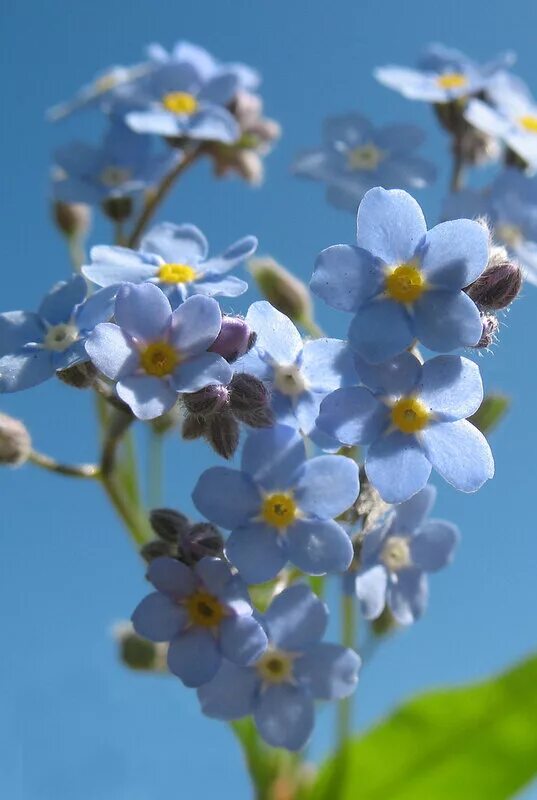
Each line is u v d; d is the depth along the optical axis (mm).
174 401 88
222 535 94
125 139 118
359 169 120
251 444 91
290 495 91
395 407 89
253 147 121
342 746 111
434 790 113
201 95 119
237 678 94
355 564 97
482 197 113
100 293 95
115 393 95
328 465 91
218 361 89
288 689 94
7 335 97
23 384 93
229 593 89
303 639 93
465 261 87
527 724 114
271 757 109
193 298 89
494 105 119
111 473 105
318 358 92
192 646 90
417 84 120
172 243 103
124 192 115
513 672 116
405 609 100
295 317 104
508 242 112
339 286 87
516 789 113
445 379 88
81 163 117
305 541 90
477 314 87
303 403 92
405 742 115
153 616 90
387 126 122
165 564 90
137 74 121
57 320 97
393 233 88
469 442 89
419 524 100
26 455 103
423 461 89
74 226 119
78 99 121
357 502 94
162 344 89
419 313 87
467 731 115
